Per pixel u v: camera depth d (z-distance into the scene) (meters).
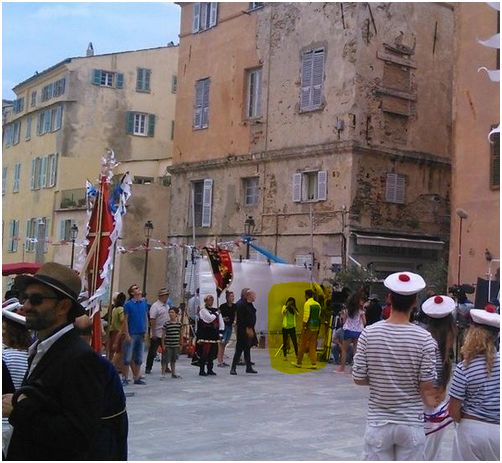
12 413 3.57
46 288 3.68
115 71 37.91
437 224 24.62
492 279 18.36
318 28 24.17
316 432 9.27
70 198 34.31
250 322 15.35
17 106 41.03
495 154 18.88
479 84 19.47
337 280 20.69
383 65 23.59
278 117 25.22
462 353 5.17
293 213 24.23
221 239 26.86
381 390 5.04
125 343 13.09
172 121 39.28
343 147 22.83
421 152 24.31
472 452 5.01
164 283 29.67
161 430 9.27
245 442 8.64
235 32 27.22
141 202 29.52
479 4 19.55
